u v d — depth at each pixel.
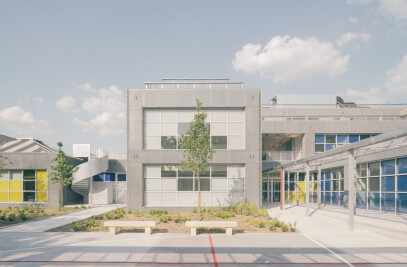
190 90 20.20
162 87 21.00
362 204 20.45
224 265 7.59
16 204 23.75
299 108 32.44
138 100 20.19
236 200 20.00
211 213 17.50
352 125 26.67
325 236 11.35
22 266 7.50
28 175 24.34
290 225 12.62
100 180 29.41
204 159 15.24
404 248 9.44
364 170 20.30
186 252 8.83
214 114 20.42
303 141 27.02
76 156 27.78
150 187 20.05
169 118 20.38
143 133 20.27
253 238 10.88
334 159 16.05
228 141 20.28
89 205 24.89
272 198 27.89
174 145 20.19
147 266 7.49
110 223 11.60
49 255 8.49
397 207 16.69
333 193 23.97
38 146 27.19
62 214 18.61
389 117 31.39
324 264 7.73
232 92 20.25
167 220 15.03
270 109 32.25
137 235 11.38
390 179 17.39
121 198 29.30
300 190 28.27
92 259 8.09
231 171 20.23
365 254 8.71
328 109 32.31
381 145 12.05
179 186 20.05
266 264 7.70
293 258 8.26
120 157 29.56
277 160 28.06
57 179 21.67
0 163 23.20
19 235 11.47
